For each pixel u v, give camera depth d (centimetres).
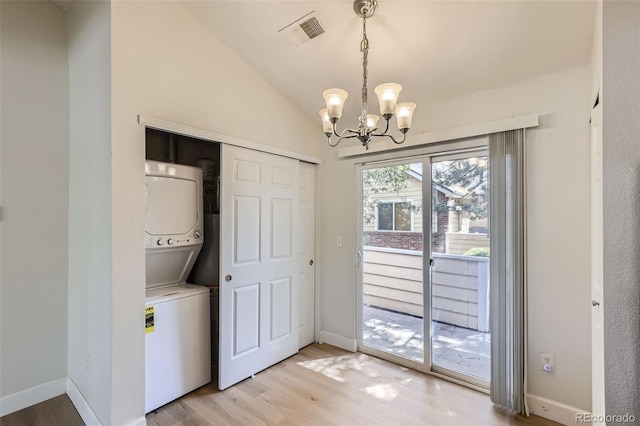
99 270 191
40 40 226
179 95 212
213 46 235
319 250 338
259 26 223
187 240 243
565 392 201
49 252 229
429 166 267
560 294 203
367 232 310
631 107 109
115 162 180
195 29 223
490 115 232
